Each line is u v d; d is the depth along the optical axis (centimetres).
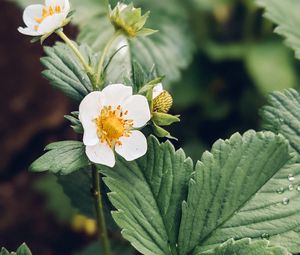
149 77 36
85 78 37
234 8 75
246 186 36
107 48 35
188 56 59
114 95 34
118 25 35
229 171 36
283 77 71
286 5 48
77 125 34
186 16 63
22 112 82
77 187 43
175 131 73
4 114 82
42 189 70
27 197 79
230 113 74
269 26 74
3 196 79
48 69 37
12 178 80
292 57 72
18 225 77
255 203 36
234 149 36
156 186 36
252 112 74
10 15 81
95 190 37
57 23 35
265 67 71
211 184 36
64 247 76
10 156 81
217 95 75
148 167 36
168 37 60
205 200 36
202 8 73
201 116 74
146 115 34
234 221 36
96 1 56
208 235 36
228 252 35
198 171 36
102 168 36
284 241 35
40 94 83
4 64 82
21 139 82
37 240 77
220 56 73
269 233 36
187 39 60
